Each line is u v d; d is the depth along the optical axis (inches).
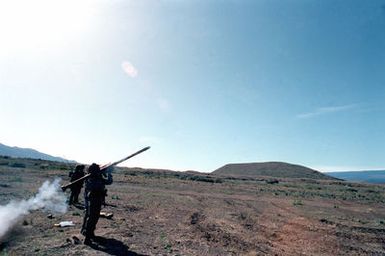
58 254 304.2
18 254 301.0
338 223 647.1
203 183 1769.2
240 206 847.1
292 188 1811.0
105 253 314.2
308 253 406.3
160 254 329.4
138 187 1206.3
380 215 853.8
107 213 520.7
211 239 428.8
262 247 413.7
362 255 419.5
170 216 587.5
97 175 360.8
